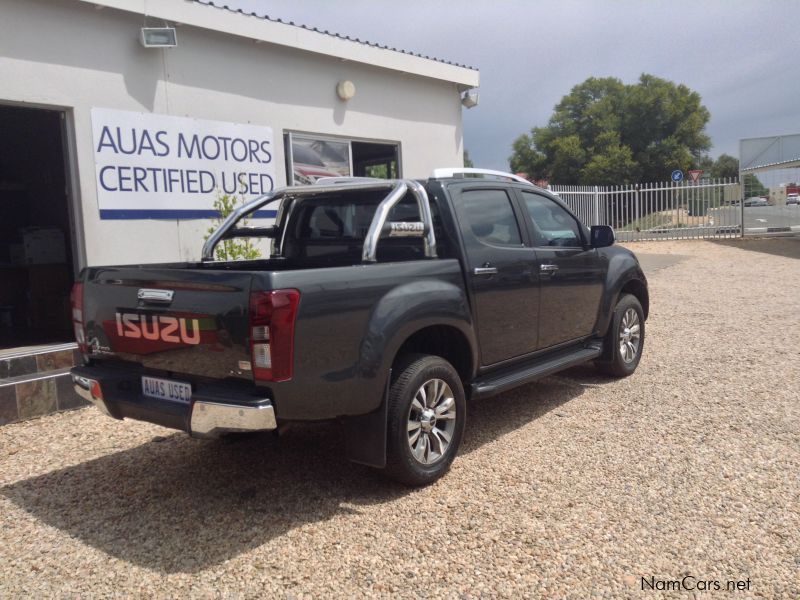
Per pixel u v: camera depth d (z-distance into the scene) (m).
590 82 47.69
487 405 5.66
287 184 8.75
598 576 3.04
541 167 49.25
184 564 3.26
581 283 5.59
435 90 10.72
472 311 4.43
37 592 3.06
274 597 2.96
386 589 2.99
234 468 4.46
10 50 6.13
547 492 3.92
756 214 22.06
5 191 10.14
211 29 7.55
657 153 45.00
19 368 5.68
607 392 5.89
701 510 3.64
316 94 8.95
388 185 4.39
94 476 4.41
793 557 3.16
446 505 3.80
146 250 7.20
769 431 4.79
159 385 3.75
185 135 7.50
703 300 10.82
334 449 4.75
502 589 2.97
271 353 3.23
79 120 6.63
